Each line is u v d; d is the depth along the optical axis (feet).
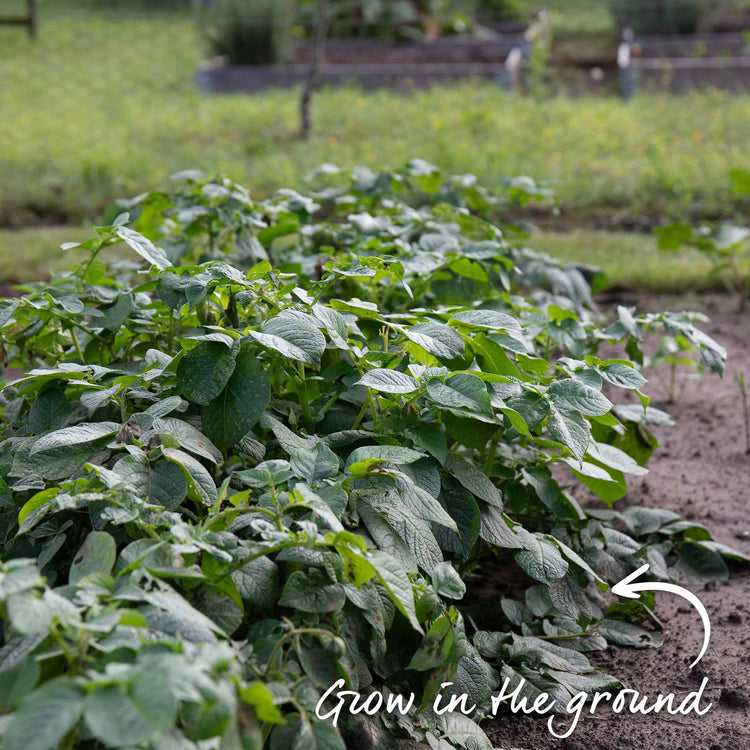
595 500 11.06
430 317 8.05
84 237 20.44
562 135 30.40
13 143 30.81
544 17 62.54
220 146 29.94
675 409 13.93
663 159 26.61
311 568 5.87
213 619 5.48
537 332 9.68
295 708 5.24
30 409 7.76
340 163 26.55
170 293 7.19
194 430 6.59
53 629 4.26
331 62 47.16
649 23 53.06
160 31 60.90
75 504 5.48
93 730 3.58
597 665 8.11
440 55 48.34
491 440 8.07
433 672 6.00
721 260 19.21
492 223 14.66
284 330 6.63
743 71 39.65
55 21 62.28
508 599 8.47
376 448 6.28
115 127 33.58
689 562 9.62
